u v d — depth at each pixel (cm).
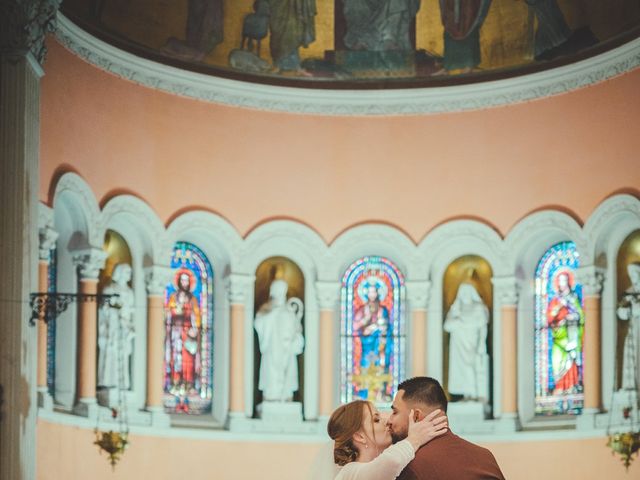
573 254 1761
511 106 1764
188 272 1808
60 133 1488
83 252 1570
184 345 1794
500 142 1770
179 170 1720
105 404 1623
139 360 1705
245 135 1786
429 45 1814
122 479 1609
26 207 1263
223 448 1733
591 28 1658
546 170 1725
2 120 1259
